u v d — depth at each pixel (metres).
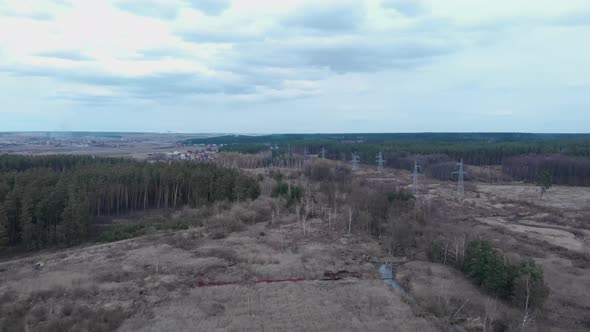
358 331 33.28
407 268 49.28
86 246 58.31
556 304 38.66
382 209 72.12
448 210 81.25
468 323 35.09
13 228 57.78
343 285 43.31
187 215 74.75
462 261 47.81
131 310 36.25
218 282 43.53
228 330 32.94
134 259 50.44
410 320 35.41
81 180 73.56
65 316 34.91
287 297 39.72
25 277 44.12
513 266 41.12
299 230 66.44
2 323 33.41
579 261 50.41
